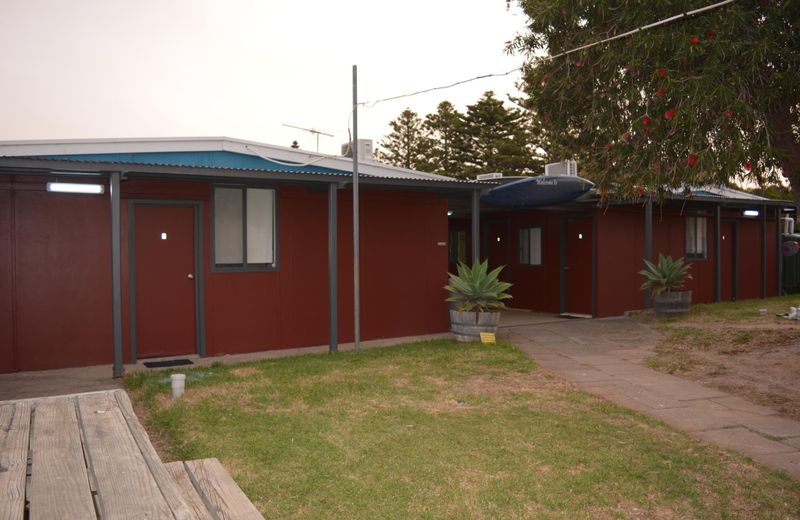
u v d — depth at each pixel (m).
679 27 6.76
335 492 3.89
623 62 7.31
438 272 10.98
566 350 9.03
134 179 8.27
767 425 5.43
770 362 7.78
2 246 7.66
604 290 12.81
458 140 35.88
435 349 8.88
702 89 6.30
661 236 14.13
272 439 4.84
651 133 7.14
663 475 4.23
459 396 6.25
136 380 6.89
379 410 5.71
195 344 8.78
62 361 7.95
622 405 6.03
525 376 7.19
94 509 1.77
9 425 2.63
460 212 14.35
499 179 12.95
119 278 7.34
